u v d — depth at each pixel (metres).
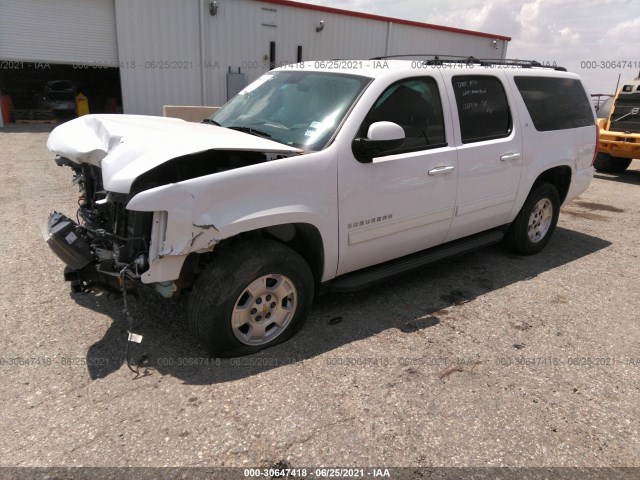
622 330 3.80
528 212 5.03
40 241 5.13
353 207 3.45
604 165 11.43
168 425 2.58
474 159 4.20
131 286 3.20
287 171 3.07
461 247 4.49
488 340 3.56
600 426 2.71
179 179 3.22
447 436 2.58
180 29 14.76
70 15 13.94
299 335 3.51
